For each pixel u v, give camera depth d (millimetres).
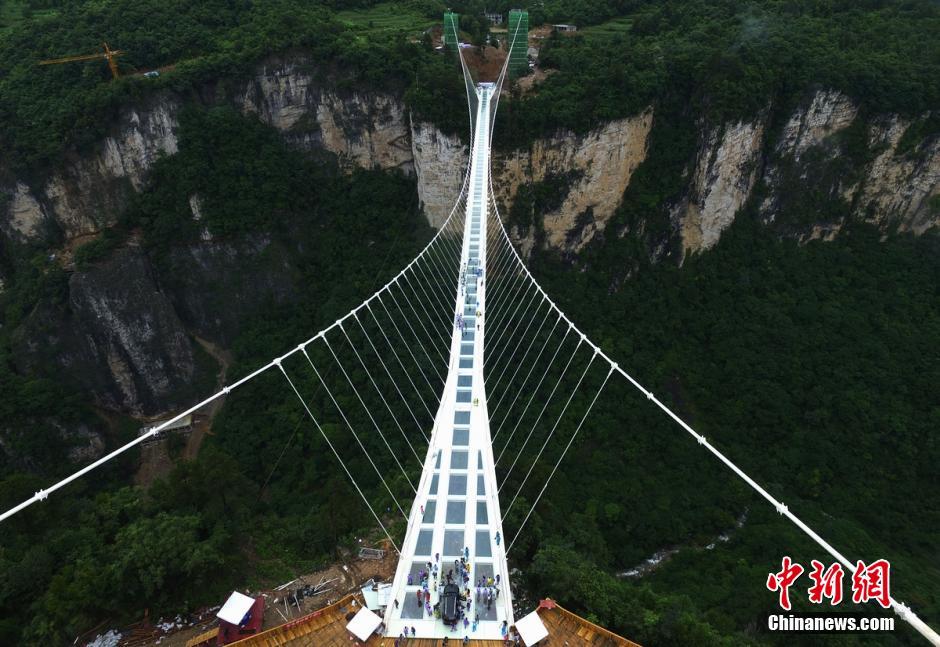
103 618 21641
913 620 14945
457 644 18891
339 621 19969
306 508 37594
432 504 23984
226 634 20516
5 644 20203
